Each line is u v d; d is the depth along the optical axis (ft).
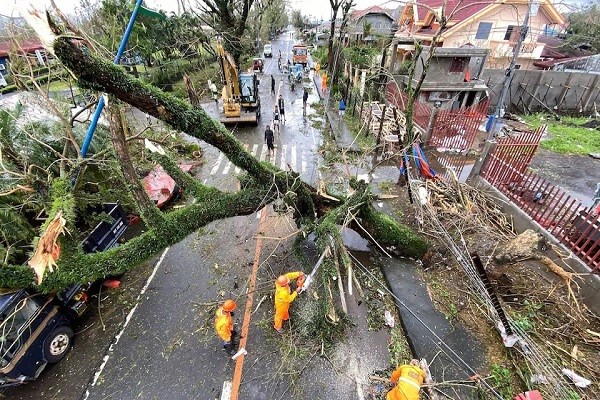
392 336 19.25
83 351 18.76
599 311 19.85
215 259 25.66
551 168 40.63
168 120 15.17
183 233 19.93
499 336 19.11
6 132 21.36
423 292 22.26
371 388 16.69
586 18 77.20
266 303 21.67
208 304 21.61
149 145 21.42
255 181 21.57
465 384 16.47
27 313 16.51
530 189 26.25
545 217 24.41
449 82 57.41
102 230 22.76
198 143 46.55
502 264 21.56
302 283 19.51
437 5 72.59
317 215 26.03
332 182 36.24
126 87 13.09
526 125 55.57
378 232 24.39
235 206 21.83
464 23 64.59
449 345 18.66
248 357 18.30
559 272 20.16
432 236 26.50
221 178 37.76
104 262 17.20
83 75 12.03
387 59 65.31
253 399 16.33
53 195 17.83
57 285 16.34
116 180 26.99
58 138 24.50
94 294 22.40
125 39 16.57
